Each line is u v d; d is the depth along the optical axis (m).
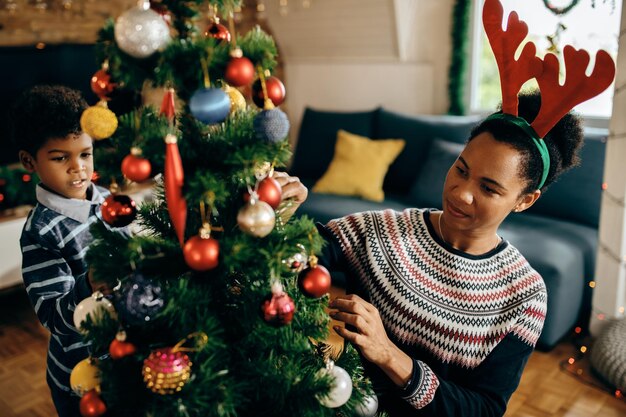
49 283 1.07
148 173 0.70
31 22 3.47
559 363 2.42
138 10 0.65
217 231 0.75
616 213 2.40
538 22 3.14
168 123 0.72
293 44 4.41
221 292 0.79
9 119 1.17
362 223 1.03
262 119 0.70
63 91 1.16
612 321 2.50
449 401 0.90
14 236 2.89
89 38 3.75
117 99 0.76
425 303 0.95
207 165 0.71
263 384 0.77
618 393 2.20
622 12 2.27
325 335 0.84
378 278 0.99
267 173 0.77
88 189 1.25
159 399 0.71
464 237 0.96
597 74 0.82
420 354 0.97
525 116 0.93
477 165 0.87
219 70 0.70
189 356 0.73
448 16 3.70
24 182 3.02
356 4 3.79
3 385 2.33
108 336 0.75
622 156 2.34
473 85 3.76
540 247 2.49
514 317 0.94
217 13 0.80
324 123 3.77
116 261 0.72
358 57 4.12
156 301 0.70
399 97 3.99
